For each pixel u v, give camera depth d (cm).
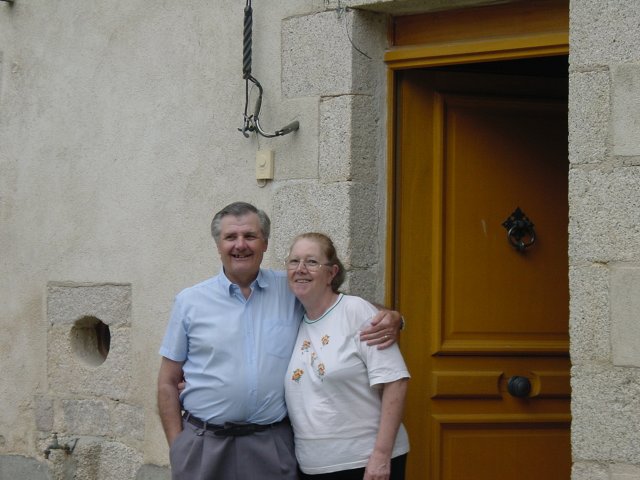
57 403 584
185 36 536
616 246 390
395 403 385
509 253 491
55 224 586
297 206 489
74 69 580
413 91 485
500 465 488
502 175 491
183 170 536
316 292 396
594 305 394
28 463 593
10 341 602
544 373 491
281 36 498
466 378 484
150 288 548
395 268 480
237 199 515
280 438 405
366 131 475
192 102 533
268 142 502
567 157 498
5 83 608
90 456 567
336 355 389
